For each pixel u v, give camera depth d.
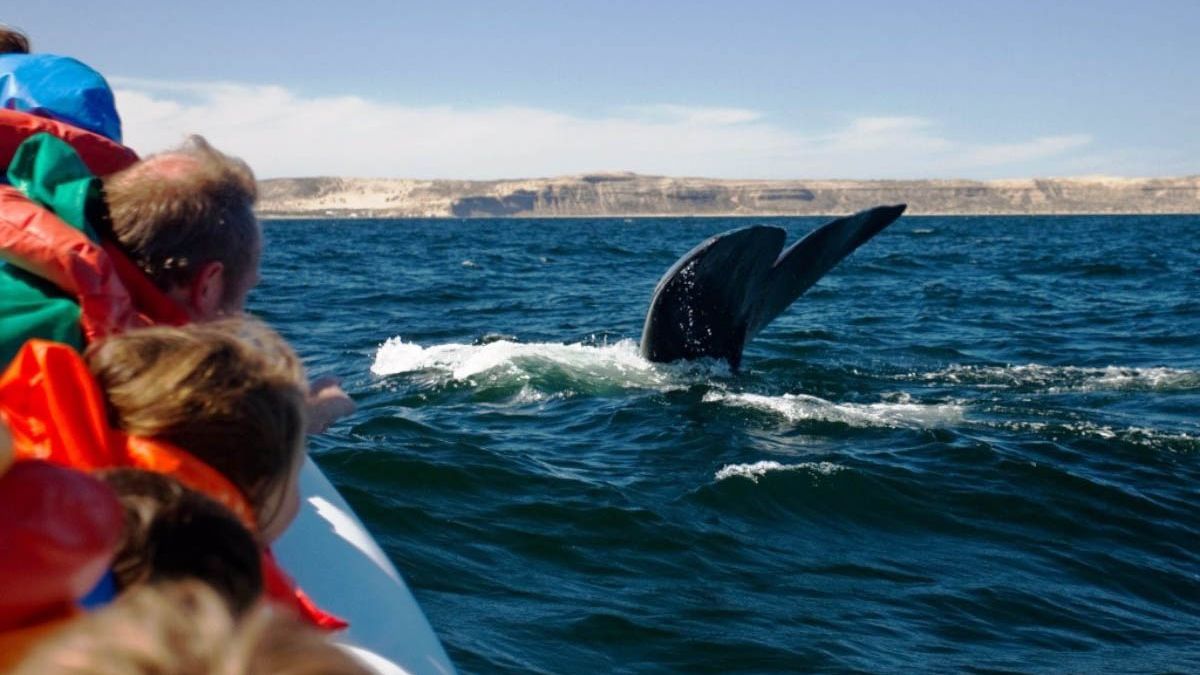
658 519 7.23
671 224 132.88
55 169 2.66
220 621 0.95
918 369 12.90
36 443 1.89
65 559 1.44
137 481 1.69
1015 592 6.54
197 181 2.64
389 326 16.52
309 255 37.94
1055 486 8.27
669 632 5.70
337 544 3.12
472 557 6.52
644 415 9.85
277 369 2.02
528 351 12.41
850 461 8.53
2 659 1.39
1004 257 37.31
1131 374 12.75
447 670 2.72
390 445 8.50
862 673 5.38
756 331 11.84
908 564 6.89
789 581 6.50
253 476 1.97
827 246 11.47
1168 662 5.73
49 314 2.41
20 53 3.57
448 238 63.69
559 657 5.33
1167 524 7.79
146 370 1.92
